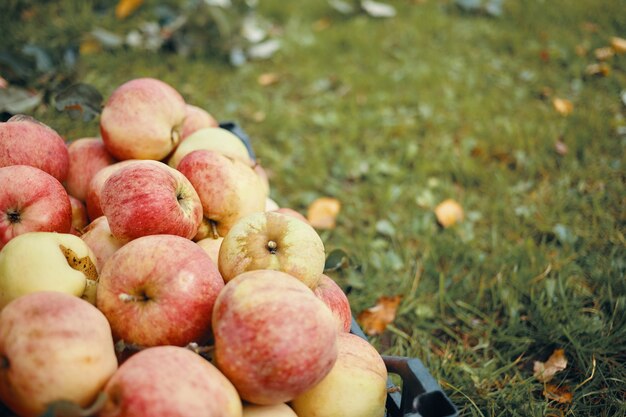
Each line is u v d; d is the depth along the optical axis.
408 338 0.67
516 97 1.05
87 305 0.40
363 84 1.11
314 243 0.48
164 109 0.58
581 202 0.81
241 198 0.53
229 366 0.40
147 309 0.42
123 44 1.13
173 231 0.48
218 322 0.41
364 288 0.72
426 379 0.43
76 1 1.21
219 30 1.16
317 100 1.08
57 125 0.86
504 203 0.83
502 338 0.65
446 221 0.79
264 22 1.30
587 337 0.64
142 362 0.38
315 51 1.21
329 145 0.96
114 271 0.42
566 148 0.91
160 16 1.17
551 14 1.29
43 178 0.48
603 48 1.16
